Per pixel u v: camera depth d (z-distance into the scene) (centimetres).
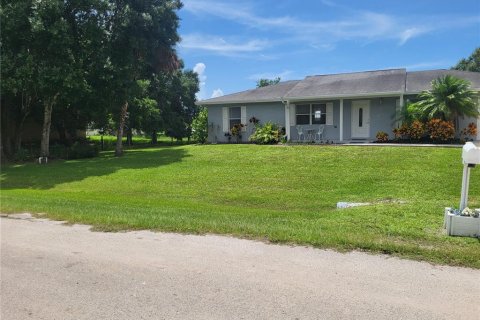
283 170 1323
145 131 3809
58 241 535
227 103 2231
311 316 320
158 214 689
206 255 468
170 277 404
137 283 391
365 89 1902
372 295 355
